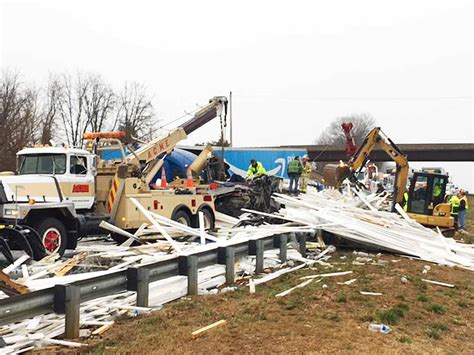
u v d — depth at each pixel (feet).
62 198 40.81
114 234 43.75
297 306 25.50
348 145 75.92
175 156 68.13
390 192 94.02
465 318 25.67
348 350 19.31
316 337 20.75
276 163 101.81
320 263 38.24
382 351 19.36
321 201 59.82
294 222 46.34
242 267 33.37
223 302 26.30
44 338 19.63
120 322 22.63
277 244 36.83
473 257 43.88
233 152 99.45
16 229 33.94
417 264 39.88
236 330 21.45
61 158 42.55
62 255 38.34
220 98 63.05
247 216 53.57
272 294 27.86
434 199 63.31
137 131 199.62
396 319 24.07
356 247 46.21
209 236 35.96
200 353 18.76
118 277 23.27
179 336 20.56
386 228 48.42
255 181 57.21
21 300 18.71
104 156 51.29
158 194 46.47
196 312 24.32
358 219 50.55
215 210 55.88
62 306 20.16
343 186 73.26
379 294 28.48
